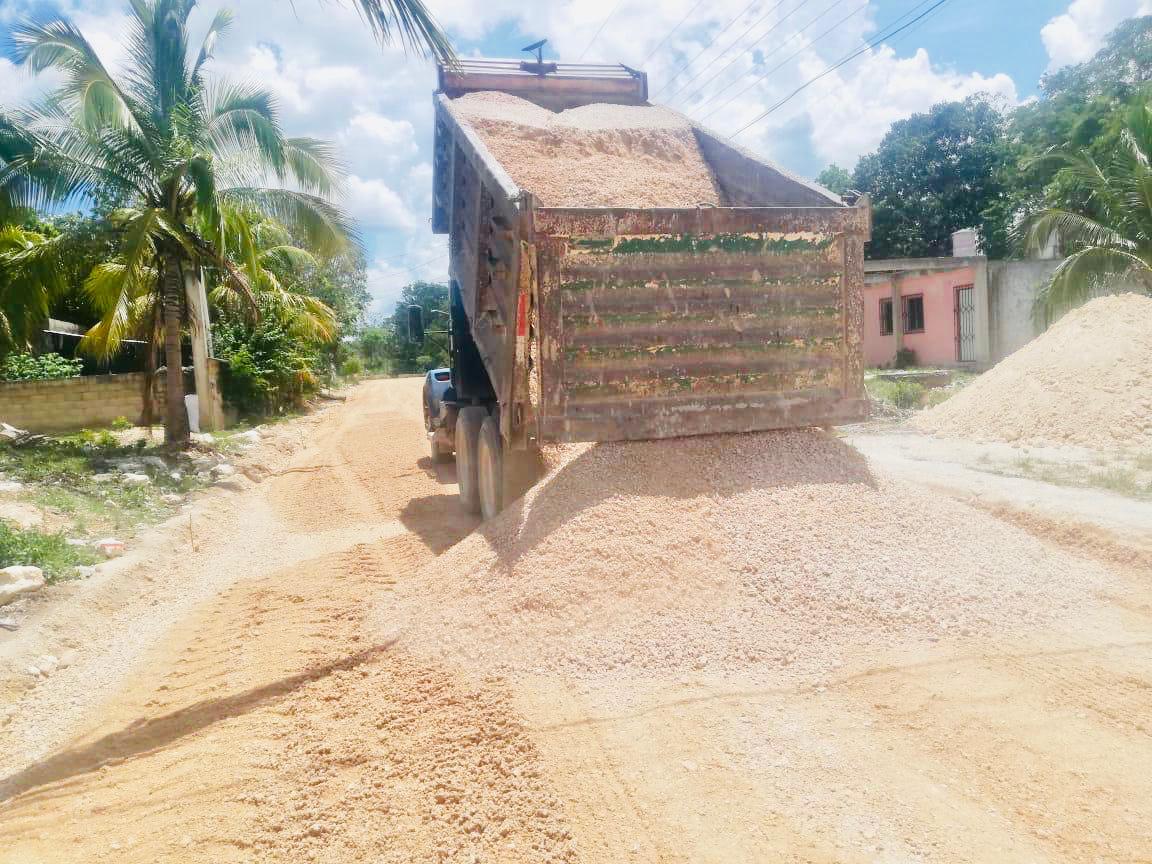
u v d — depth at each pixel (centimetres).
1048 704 391
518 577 529
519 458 733
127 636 650
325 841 328
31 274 1417
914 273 2331
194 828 347
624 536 534
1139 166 1862
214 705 479
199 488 1268
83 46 1309
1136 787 322
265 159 1452
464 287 900
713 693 420
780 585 505
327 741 413
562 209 588
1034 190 3031
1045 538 675
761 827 310
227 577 809
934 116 3575
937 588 508
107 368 2580
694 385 625
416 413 2561
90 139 1353
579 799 338
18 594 680
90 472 1291
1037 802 316
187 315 1580
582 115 941
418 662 497
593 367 607
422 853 314
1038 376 1219
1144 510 692
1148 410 1052
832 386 655
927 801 320
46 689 550
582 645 473
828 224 638
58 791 403
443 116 900
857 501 577
